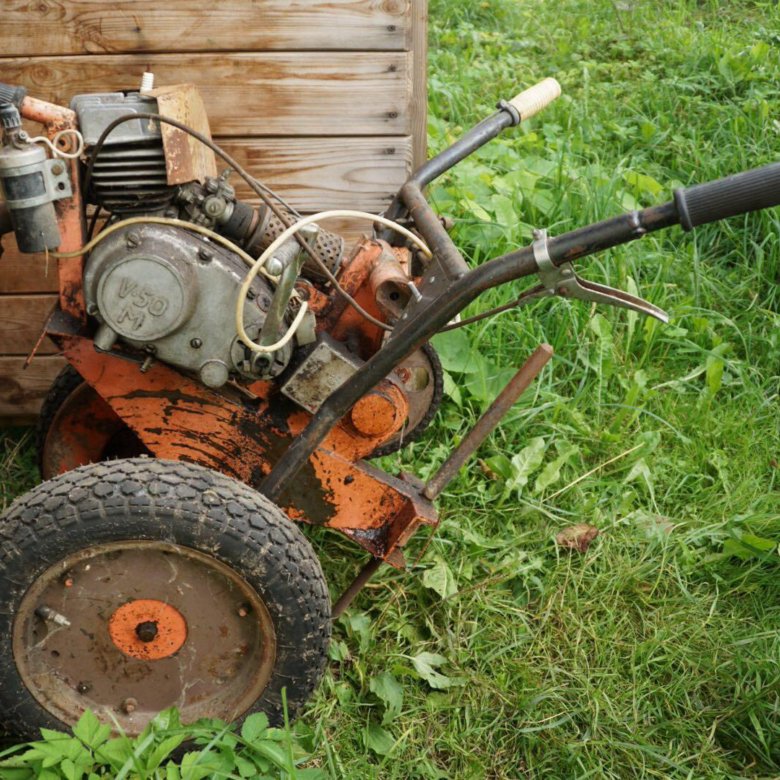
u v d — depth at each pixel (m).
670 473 3.04
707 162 4.05
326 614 2.05
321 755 2.27
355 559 2.71
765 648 2.54
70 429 2.60
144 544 1.94
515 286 3.38
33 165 1.89
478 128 2.43
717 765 2.33
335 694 2.38
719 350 3.34
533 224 3.66
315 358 2.12
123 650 2.06
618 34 5.20
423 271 2.39
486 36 5.08
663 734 2.40
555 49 5.09
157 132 2.00
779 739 2.38
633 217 1.74
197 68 2.63
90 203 2.11
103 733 1.96
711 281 3.63
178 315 1.98
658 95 4.52
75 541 1.91
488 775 2.31
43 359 2.97
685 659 2.54
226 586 2.01
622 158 4.17
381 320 2.19
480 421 2.30
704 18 5.41
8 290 2.86
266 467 2.25
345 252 2.40
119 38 2.59
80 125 1.98
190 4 2.55
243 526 1.94
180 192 2.06
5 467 2.93
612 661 2.53
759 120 4.22
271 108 2.68
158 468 1.96
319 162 2.75
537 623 2.62
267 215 2.12
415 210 2.22
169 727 2.00
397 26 2.60
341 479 2.26
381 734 2.33
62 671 2.07
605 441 3.08
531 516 2.88
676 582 2.73
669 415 3.18
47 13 2.54
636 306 1.85
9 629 1.96
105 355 2.13
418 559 2.56
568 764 2.31
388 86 2.67
